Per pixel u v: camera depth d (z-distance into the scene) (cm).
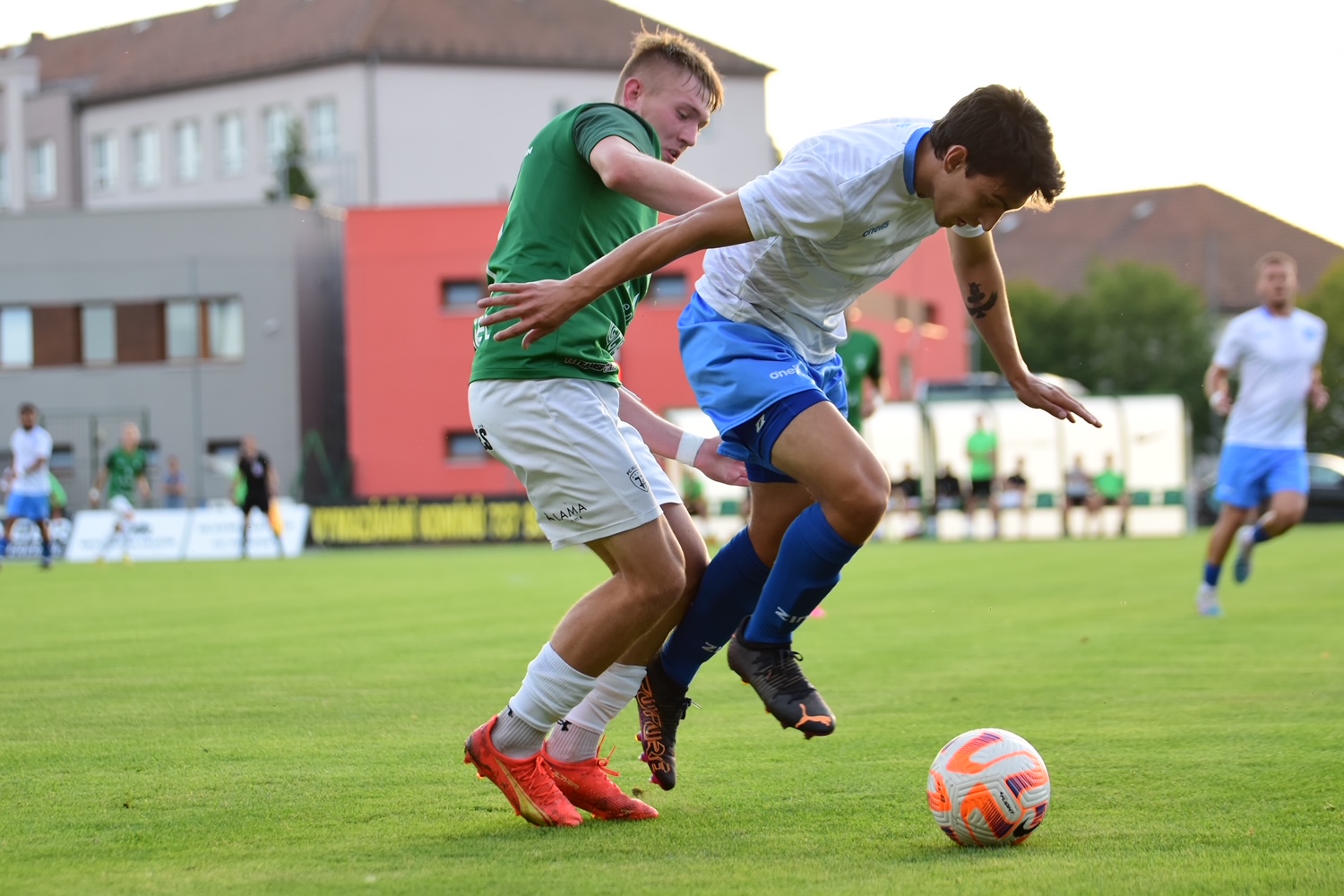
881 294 10694
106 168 14675
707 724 1455
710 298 1167
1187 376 13488
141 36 15250
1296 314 2628
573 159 1027
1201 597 2667
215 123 13962
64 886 826
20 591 3875
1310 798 1034
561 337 1014
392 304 9975
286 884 827
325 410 10469
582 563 5406
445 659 2078
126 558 6122
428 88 13012
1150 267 14025
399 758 1262
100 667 2000
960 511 7512
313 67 13212
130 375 10100
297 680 1828
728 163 13488
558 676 995
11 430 10138
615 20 13838
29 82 14975
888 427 7638
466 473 9956
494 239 9900
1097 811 1004
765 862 876
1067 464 7606
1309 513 8875
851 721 1444
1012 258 17088
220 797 1092
